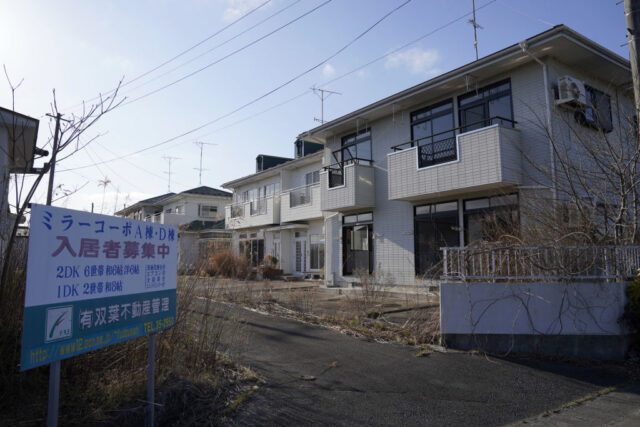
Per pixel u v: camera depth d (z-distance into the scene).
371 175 15.02
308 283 18.09
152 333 3.65
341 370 5.72
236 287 9.29
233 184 27.00
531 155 10.76
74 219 2.92
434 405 4.57
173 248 4.00
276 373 5.54
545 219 7.98
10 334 4.00
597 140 8.32
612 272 6.72
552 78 10.72
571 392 5.01
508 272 6.82
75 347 2.86
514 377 5.50
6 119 6.14
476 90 12.25
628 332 6.46
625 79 12.11
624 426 4.10
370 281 10.71
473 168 10.99
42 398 3.83
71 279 2.87
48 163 4.23
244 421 4.05
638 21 7.18
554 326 6.52
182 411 4.12
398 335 7.51
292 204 21.39
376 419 4.18
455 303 6.88
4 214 4.55
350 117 15.11
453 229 12.45
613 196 7.72
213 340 5.53
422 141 13.59
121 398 3.87
